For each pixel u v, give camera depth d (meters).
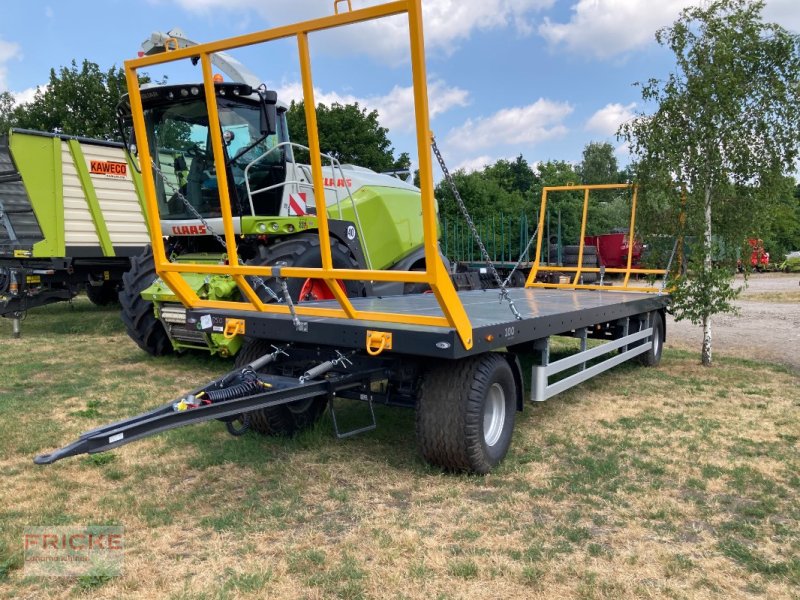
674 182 7.37
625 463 4.23
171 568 2.79
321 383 3.77
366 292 7.09
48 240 9.69
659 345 7.90
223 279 6.23
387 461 4.16
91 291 13.45
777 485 3.83
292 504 3.48
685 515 3.42
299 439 4.53
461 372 3.75
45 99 24.45
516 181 60.16
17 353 8.16
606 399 6.01
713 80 6.95
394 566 2.82
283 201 6.99
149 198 4.21
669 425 5.12
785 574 2.79
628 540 3.12
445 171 3.50
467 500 3.56
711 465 4.16
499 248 15.24
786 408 5.66
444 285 3.23
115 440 2.76
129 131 7.07
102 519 3.28
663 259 8.08
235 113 6.55
